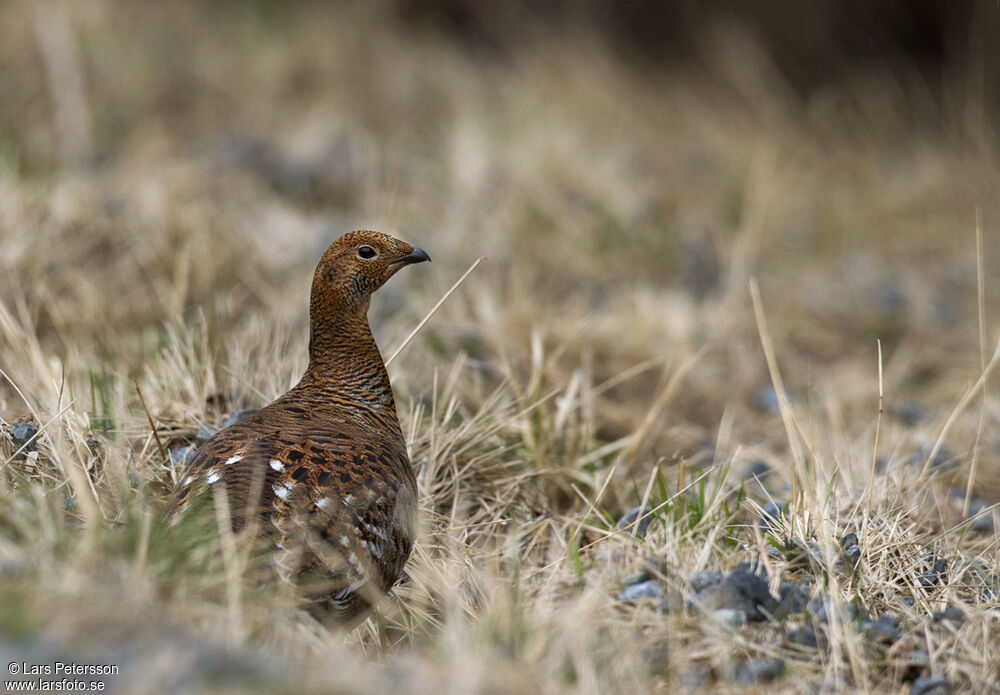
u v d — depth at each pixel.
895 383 19.55
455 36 35.81
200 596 8.11
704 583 9.82
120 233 18.31
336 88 28.84
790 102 34.84
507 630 8.70
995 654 9.48
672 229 24.70
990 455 16.20
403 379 14.79
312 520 8.73
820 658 9.20
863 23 36.44
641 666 8.70
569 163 25.34
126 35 28.23
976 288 24.58
